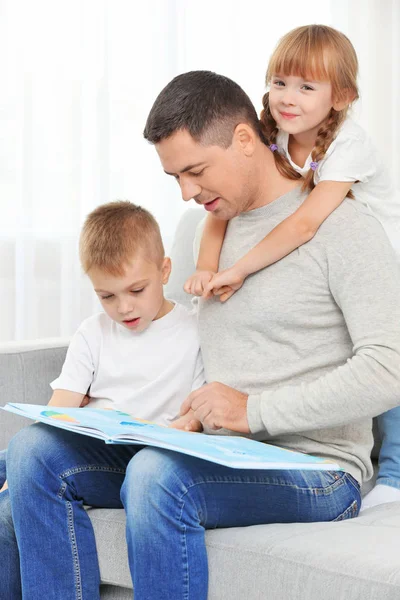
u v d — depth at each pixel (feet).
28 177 10.82
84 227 6.07
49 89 10.97
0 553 5.31
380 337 5.04
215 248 5.92
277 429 5.10
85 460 5.13
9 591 5.34
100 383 6.23
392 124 14.24
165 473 4.60
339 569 4.14
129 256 5.86
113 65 11.50
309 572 4.23
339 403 4.99
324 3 13.44
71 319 11.29
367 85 14.01
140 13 11.67
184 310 6.30
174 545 4.54
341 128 6.09
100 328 6.29
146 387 6.09
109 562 5.05
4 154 10.73
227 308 5.65
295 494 5.01
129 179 11.77
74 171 11.16
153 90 11.81
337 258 5.30
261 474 4.91
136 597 4.58
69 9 11.03
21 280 10.87
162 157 5.38
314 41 5.95
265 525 4.89
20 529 5.00
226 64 12.51
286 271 5.44
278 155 5.80
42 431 5.16
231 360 5.61
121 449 5.30
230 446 4.74
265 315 5.46
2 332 10.92
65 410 5.26
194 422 5.80
